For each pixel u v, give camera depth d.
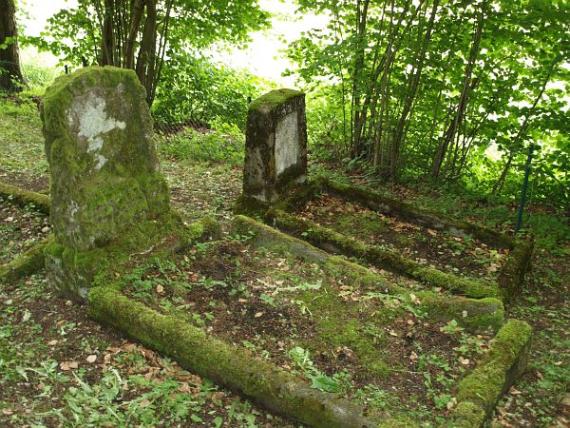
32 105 11.84
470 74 7.45
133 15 9.05
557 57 6.93
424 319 4.38
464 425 3.15
